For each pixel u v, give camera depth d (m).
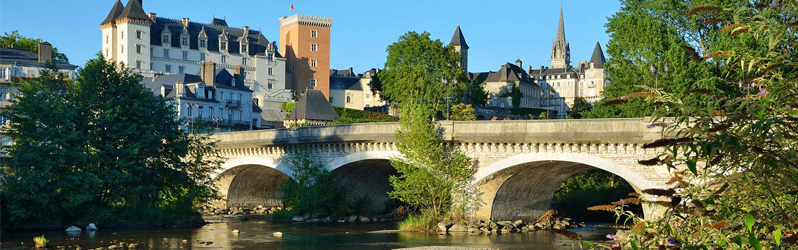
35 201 46.72
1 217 46.28
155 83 109.25
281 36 172.25
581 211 62.59
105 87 51.97
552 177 51.50
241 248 40.88
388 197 65.81
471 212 49.78
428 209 51.34
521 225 51.34
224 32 153.12
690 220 12.68
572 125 42.94
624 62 63.53
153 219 52.41
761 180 12.09
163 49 144.75
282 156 61.78
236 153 66.50
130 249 39.62
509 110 151.88
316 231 50.81
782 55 11.56
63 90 51.53
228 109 113.00
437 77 108.19
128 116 51.66
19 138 49.66
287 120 119.25
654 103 12.32
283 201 61.28
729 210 12.16
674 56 56.38
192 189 55.12
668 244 12.70
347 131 55.25
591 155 42.34
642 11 64.81
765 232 12.45
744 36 12.38
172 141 53.53
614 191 64.44
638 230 12.98
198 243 42.66
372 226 54.75
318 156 58.66
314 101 120.12
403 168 50.16
